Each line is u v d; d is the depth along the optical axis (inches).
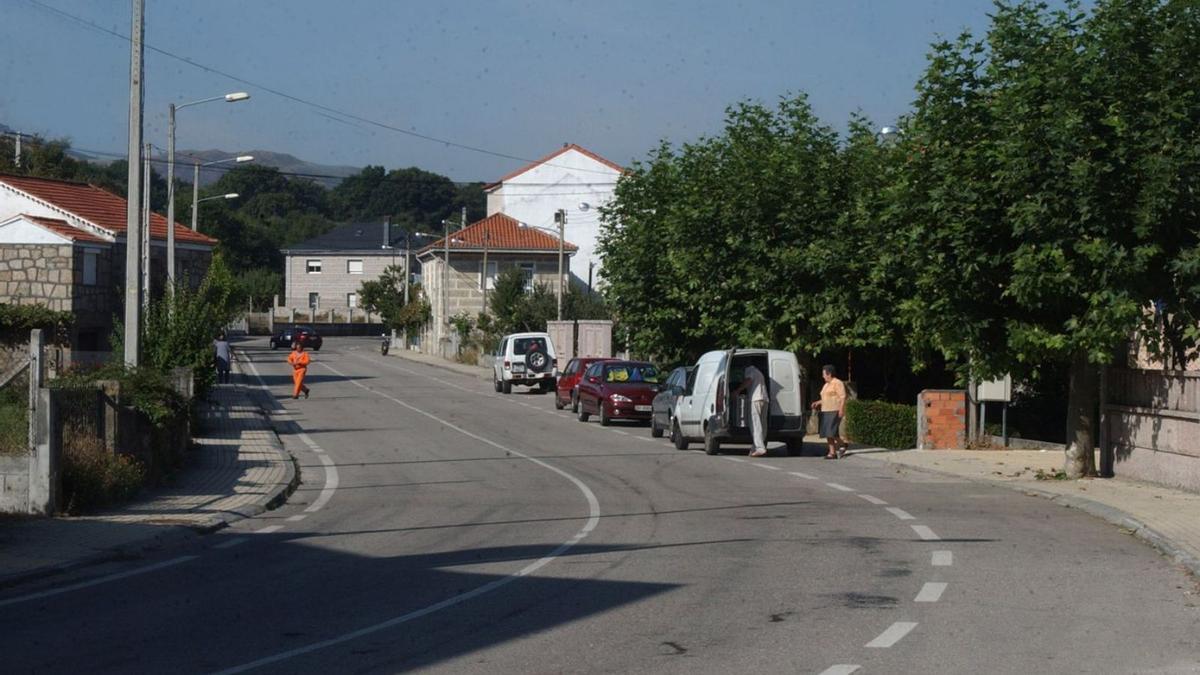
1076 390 739.4
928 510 605.6
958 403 995.3
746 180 1154.7
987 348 742.5
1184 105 621.9
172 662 299.9
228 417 1273.4
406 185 6043.3
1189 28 629.6
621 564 447.2
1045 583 402.3
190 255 1845.5
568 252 3080.7
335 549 495.8
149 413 691.4
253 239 5280.5
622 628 336.2
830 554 465.7
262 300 4830.2
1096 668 290.0
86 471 589.6
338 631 335.6
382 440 1083.3
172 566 453.7
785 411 952.3
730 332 1203.9
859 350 1231.5
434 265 3356.3
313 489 730.2
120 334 1029.2
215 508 607.2
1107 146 637.9
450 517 596.7
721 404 934.4
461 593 392.5
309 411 1465.3
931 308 735.7
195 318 1058.1
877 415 1043.9
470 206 6117.1
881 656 302.0
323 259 5029.5
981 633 327.9
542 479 774.5
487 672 287.3
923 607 363.3
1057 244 649.0
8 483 559.5
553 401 1702.8
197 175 1957.4
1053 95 657.0
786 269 1122.7
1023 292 665.0
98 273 1545.3
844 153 1164.5
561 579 416.5
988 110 695.1
